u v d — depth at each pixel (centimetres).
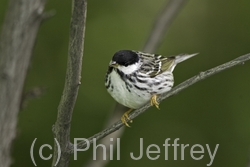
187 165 1238
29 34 613
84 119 1209
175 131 1245
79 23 550
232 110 1245
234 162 1217
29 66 628
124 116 892
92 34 1250
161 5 1301
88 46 1244
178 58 1039
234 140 1227
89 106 1216
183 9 1327
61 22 1229
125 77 881
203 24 1316
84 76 1234
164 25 1075
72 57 572
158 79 911
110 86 893
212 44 1304
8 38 609
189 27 1317
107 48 1244
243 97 1248
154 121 1253
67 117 624
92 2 1276
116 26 1263
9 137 626
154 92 904
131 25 1270
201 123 1252
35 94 681
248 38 1291
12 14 608
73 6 540
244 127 1222
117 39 1251
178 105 1259
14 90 617
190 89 1267
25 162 1183
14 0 607
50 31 1230
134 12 1290
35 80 1213
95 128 1202
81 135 1196
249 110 1235
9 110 618
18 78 617
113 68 888
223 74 1268
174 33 1316
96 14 1273
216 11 1312
